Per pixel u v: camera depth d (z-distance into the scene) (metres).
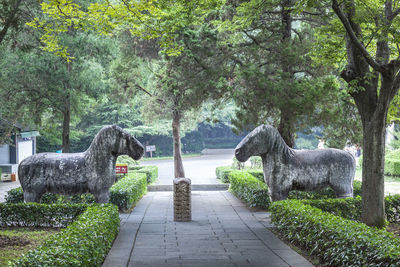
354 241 7.53
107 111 45.06
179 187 13.22
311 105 14.31
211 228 12.02
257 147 12.41
